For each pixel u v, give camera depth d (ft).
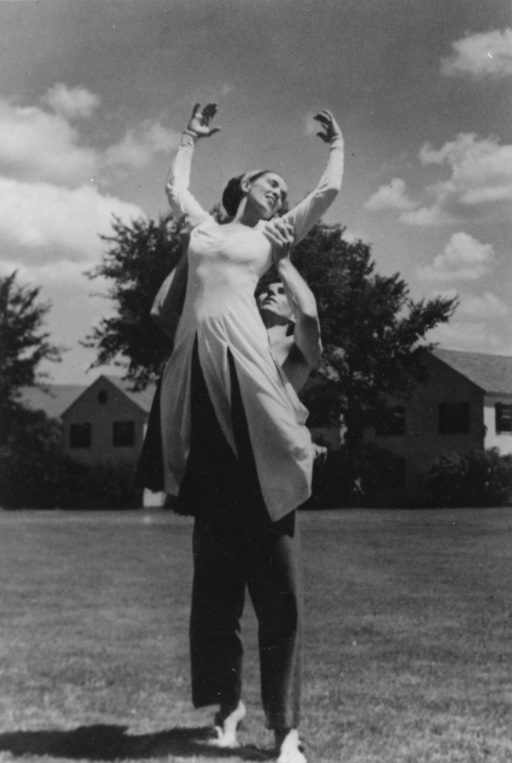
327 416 135.44
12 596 34.50
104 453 163.02
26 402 157.07
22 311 147.64
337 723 15.65
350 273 130.62
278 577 13.28
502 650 23.13
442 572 42.42
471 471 130.11
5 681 19.42
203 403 13.56
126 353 136.77
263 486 13.05
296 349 13.80
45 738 14.37
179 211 14.97
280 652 13.24
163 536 68.54
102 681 19.44
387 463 137.39
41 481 140.87
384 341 133.59
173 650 23.47
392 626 27.22
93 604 32.37
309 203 13.64
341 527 76.69
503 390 143.33
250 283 13.51
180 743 13.96
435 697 17.88
